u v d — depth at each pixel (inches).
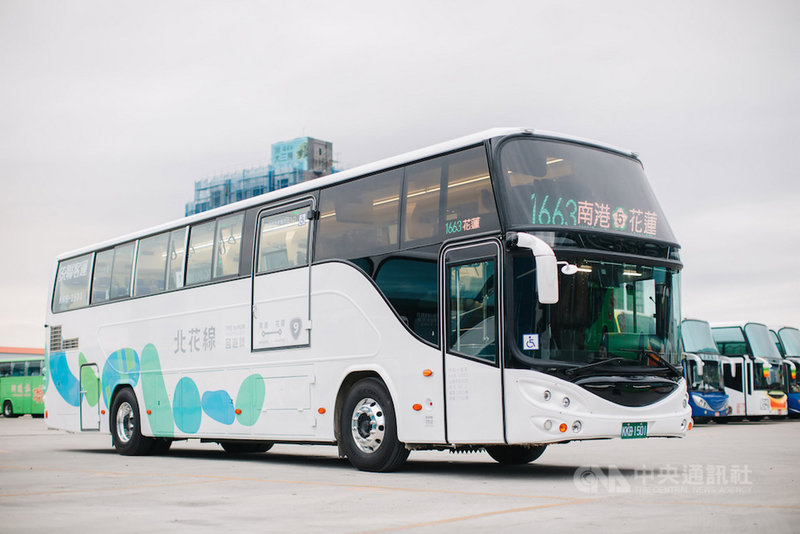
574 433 385.4
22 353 2623.0
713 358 1133.1
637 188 448.1
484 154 417.7
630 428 399.9
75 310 731.4
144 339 648.4
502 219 401.7
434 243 435.5
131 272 675.4
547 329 392.5
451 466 498.6
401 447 450.6
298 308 514.3
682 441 725.3
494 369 398.3
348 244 487.2
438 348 425.7
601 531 255.4
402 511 307.3
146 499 354.6
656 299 432.5
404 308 446.9
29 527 280.8
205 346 587.2
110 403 677.9
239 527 275.4
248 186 4274.1
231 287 569.9
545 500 330.6
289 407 514.0
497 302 399.2
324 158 4466.0
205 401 582.6
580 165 431.5
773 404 1223.5
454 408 414.9
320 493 369.1
